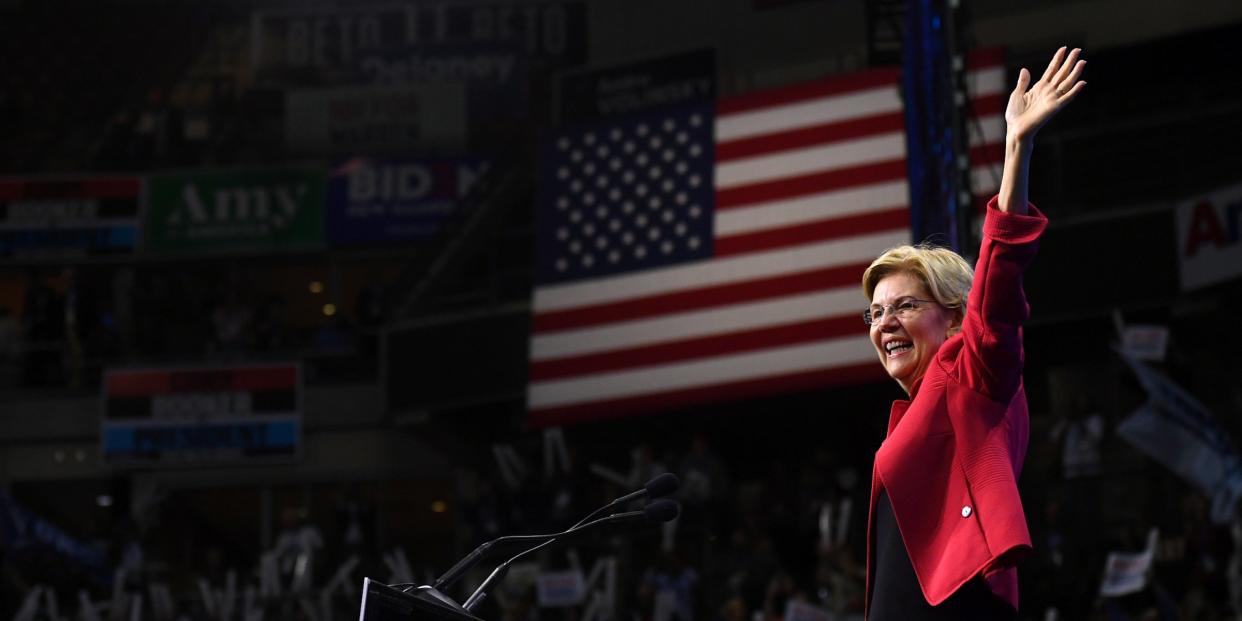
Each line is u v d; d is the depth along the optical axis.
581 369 39.00
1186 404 30.19
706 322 37.72
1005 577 6.00
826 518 33.38
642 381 38.16
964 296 6.68
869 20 37.88
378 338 48.31
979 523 6.01
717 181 38.72
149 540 46.97
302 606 37.97
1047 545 31.94
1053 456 34.16
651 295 38.66
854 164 37.03
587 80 46.84
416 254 46.41
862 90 37.59
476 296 46.59
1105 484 33.28
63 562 42.22
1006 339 6.11
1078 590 30.69
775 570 33.03
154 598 39.41
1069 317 38.59
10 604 41.69
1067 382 39.81
